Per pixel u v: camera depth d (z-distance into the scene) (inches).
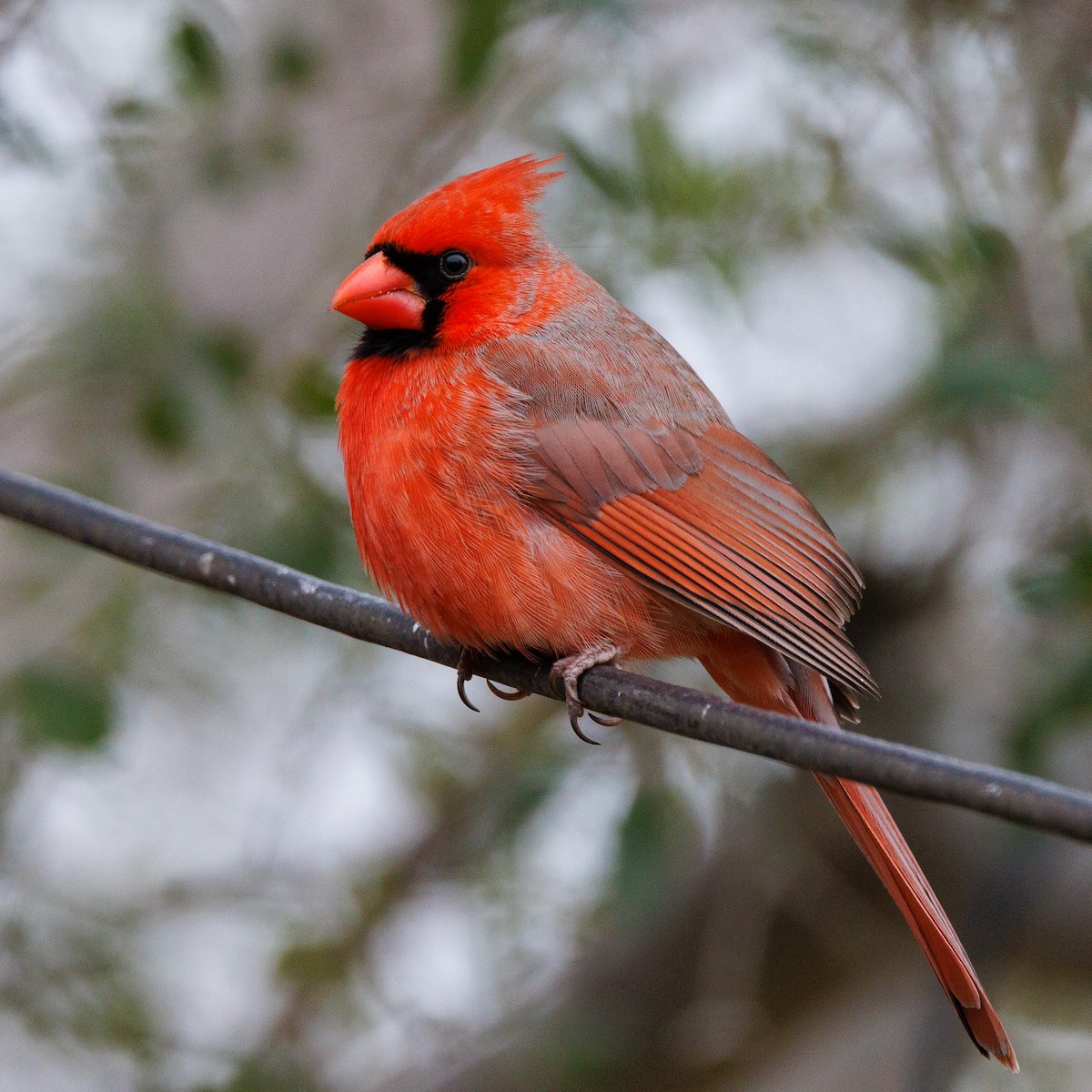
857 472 483.8
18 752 460.1
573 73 469.4
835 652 301.3
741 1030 496.1
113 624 463.2
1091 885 456.4
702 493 303.3
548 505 294.4
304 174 496.4
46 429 476.4
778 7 452.4
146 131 439.2
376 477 292.0
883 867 281.3
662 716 245.4
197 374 421.7
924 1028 458.3
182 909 495.2
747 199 451.2
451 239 304.2
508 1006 481.1
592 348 308.2
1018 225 433.4
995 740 429.7
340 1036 487.8
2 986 470.3
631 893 403.5
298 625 476.7
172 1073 473.4
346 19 491.2
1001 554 451.2
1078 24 438.0
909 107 441.1
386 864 499.2
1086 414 411.2
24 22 428.5
